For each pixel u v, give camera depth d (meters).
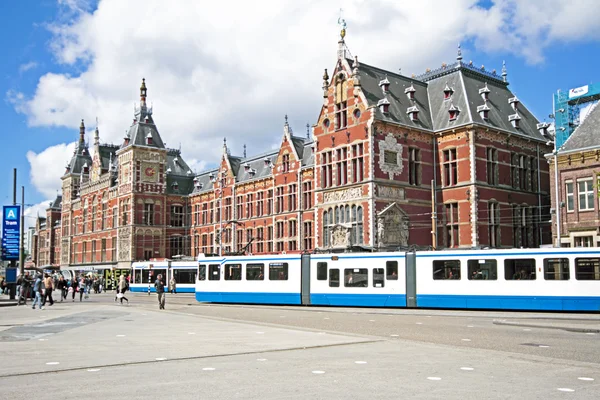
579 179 39.84
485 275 30.28
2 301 41.91
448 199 48.97
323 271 35.53
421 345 16.28
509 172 50.66
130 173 80.12
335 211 48.78
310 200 61.12
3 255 42.81
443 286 31.38
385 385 10.74
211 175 81.94
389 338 18.08
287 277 36.81
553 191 41.31
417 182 49.06
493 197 48.59
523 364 13.11
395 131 47.75
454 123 49.09
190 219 84.06
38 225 135.50
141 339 17.78
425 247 38.44
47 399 9.59
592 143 39.50
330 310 32.00
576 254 28.08
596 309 27.36
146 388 10.45
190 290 57.41
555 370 12.37
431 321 24.53
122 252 80.81
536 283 28.88
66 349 15.51
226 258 40.03
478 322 23.89
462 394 10.01
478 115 49.31
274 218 66.25
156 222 81.06
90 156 106.56
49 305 38.53
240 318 27.05
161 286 34.09
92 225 92.06
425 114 51.59
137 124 81.56
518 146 52.16
